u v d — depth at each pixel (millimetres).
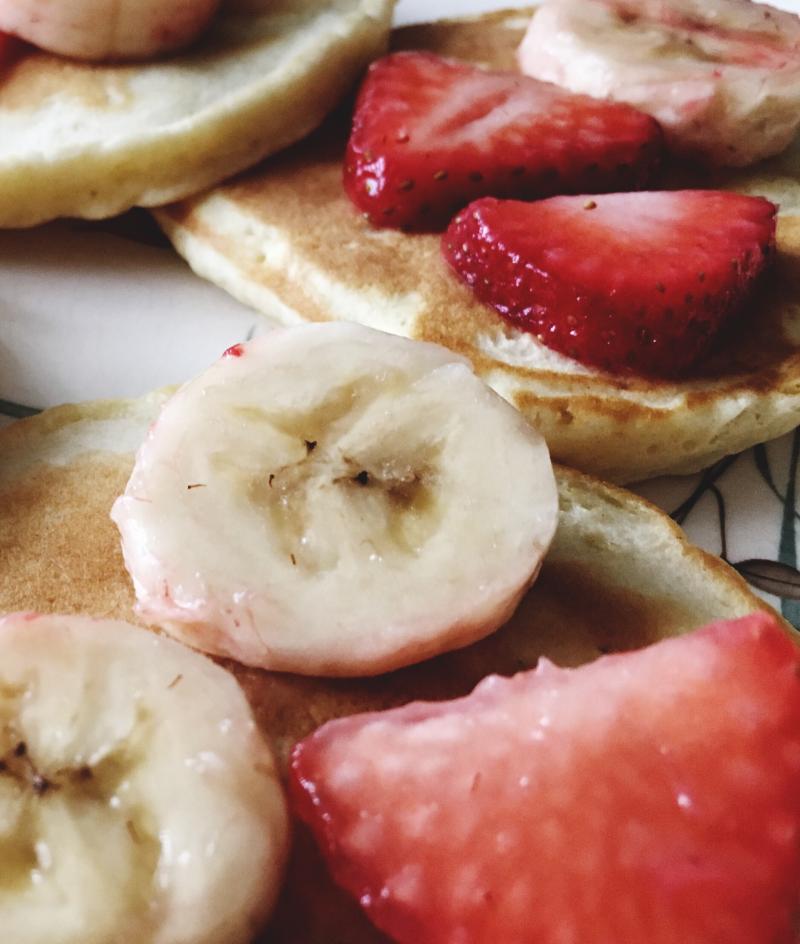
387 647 96
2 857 83
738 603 108
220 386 103
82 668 88
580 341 125
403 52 156
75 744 86
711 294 124
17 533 109
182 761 85
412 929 84
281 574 97
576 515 114
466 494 101
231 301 143
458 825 85
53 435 118
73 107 143
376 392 104
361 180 139
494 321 130
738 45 154
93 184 142
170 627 99
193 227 144
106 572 106
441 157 137
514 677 91
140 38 144
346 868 85
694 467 129
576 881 83
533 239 127
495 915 83
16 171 139
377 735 89
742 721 87
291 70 147
